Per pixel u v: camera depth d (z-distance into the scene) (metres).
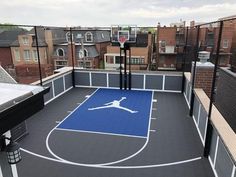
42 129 7.94
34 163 5.93
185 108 9.99
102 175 5.48
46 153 6.40
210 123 5.91
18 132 7.02
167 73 12.17
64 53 30.20
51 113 9.44
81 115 9.22
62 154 6.35
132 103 10.64
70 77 13.10
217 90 9.34
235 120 7.06
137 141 7.08
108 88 13.15
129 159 6.12
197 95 8.03
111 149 6.61
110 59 28.12
